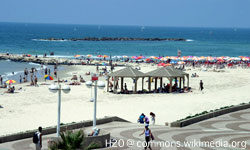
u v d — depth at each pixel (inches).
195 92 2155.5
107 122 1245.7
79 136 783.1
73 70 3373.5
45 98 1891.0
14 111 1542.8
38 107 1633.9
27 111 1542.8
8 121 1346.0
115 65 3715.6
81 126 1141.1
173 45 7859.3
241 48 7381.9
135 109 1596.9
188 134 1057.5
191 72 3233.3
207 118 1306.6
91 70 3380.9
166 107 1637.6
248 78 2824.8
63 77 2876.5
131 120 1378.0
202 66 3917.3
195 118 1243.8
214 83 2549.2
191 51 6417.3
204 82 2596.0
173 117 1435.8
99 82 922.1
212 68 3708.2
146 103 1743.4
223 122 1250.6
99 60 4212.6
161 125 1225.4
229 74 3102.9
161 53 5846.5
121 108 1619.1
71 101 1802.4
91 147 826.8
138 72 2111.2
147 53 5767.7
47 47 6309.1
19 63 3961.6
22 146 906.1
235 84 2501.2
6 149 875.4
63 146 765.9
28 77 2876.5
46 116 1439.5
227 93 2074.3
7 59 4252.0
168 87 2193.7
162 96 1984.5
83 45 7037.4
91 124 1176.8
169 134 1054.4
